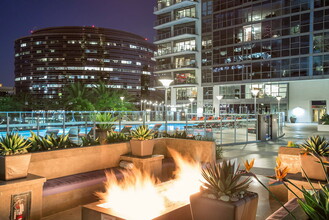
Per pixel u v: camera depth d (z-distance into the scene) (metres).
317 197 2.52
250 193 2.85
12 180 4.32
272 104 53.28
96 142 6.86
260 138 21.62
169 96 70.00
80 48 163.38
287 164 6.42
